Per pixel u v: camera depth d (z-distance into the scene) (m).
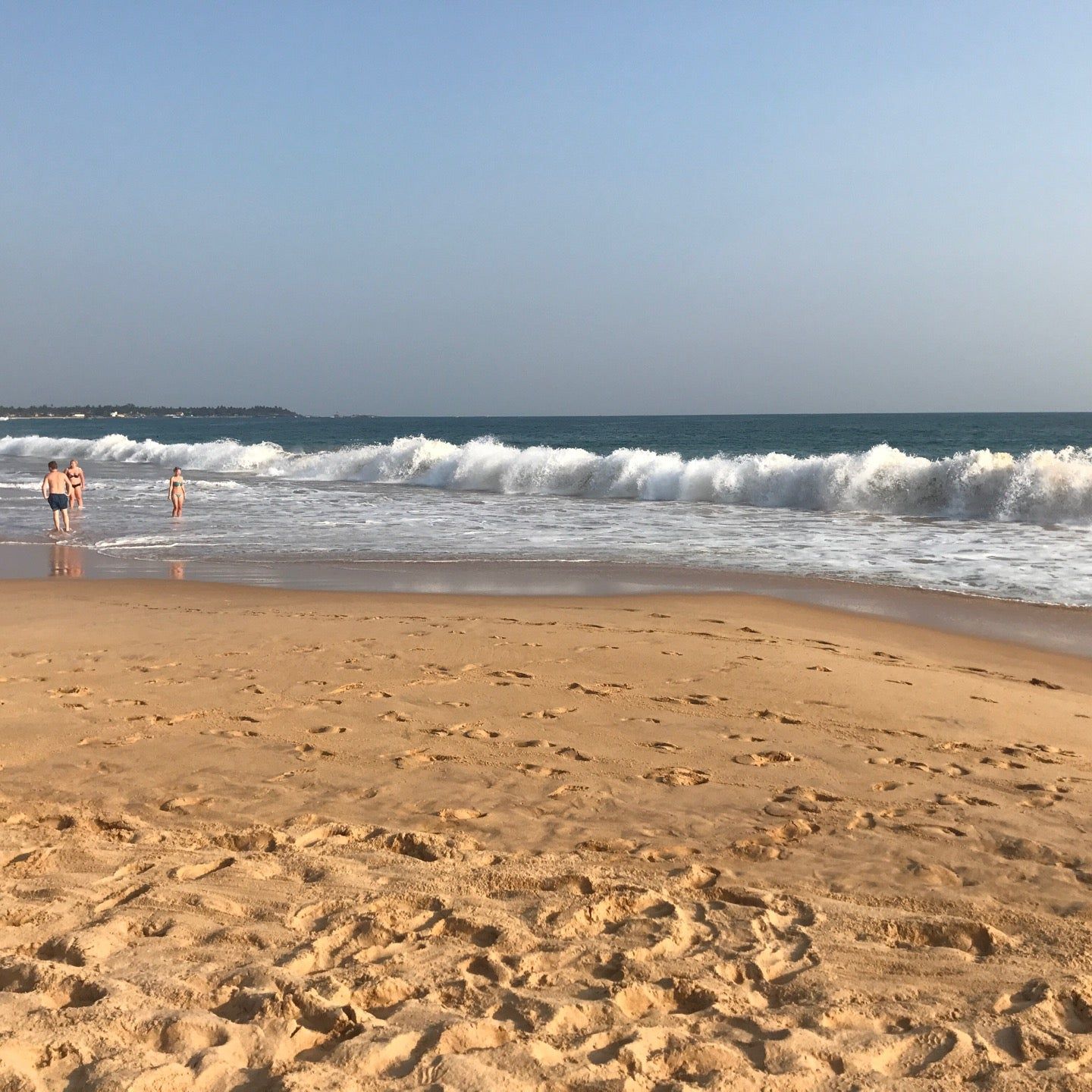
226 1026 2.61
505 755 5.44
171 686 6.88
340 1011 2.70
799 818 4.55
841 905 3.58
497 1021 2.70
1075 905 3.64
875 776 5.19
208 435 107.50
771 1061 2.56
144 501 24.92
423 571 13.84
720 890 3.72
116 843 4.10
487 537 17.61
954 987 3.02
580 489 27.50
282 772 5.12
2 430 123.88
